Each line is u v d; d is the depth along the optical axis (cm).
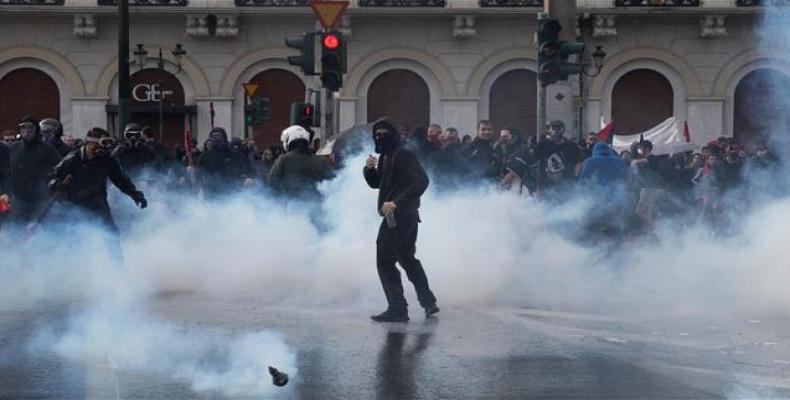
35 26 4319
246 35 4341
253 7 4244
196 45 4338
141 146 2083
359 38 4334
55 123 1859
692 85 4312
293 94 4356
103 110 4350
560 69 2228
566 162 1905
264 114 3509
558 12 2469
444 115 4338
